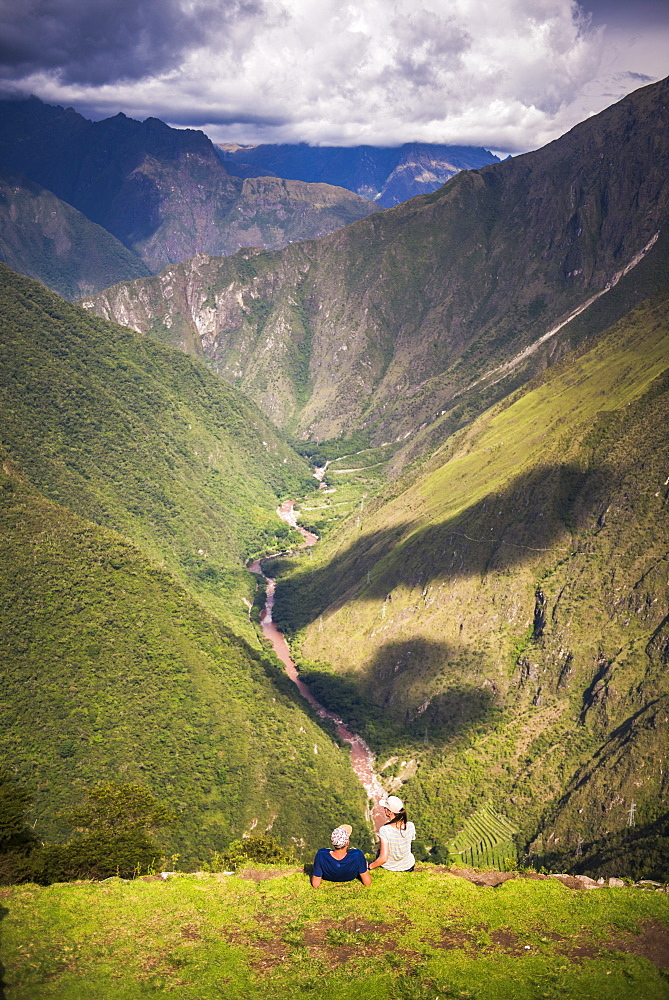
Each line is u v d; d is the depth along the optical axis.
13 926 32.34
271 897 35.06
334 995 27.48
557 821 137.25
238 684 155.38
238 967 29.42
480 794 152.75
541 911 33.19
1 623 135.75
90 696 132.38
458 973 28.39
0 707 123.50
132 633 148.00
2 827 54.84
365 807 149.50
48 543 156.12
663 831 120.94
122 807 66.94
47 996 27.67
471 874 39.41
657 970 28.98
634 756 137.38
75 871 51.22
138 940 31.67
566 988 27.81
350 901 33.91
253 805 130.12
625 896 34.75
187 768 130.25
